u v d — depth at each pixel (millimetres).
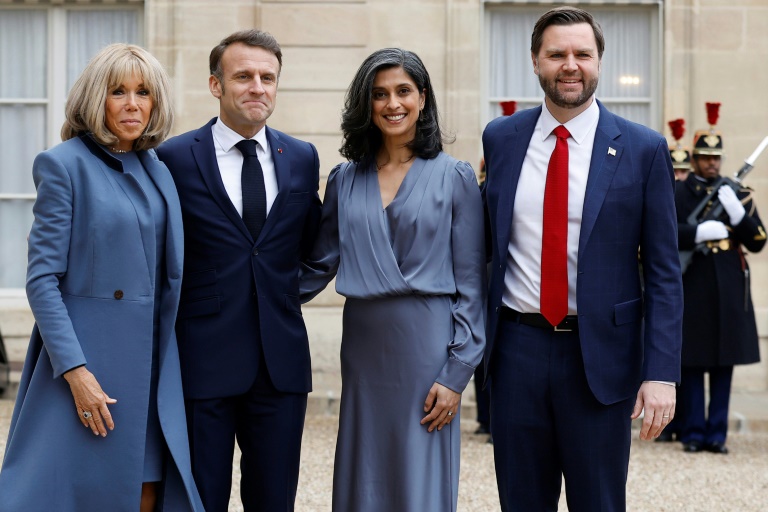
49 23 10477
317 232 4652
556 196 4199
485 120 10328
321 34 10023
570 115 4230
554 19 4203
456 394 4316
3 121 10562
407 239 4355
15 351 10164
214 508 4324
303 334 4527
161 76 4172
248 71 4387
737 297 7977
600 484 4230
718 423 8000
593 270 4164
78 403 3959
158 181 4219
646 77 10344
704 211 8070
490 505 6363
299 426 4504
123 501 4031
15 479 3977
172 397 4184
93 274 4023
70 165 4035
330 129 10047
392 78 4359
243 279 4367
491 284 4355
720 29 10102
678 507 6426
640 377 4301
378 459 4395
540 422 4262
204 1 10047
